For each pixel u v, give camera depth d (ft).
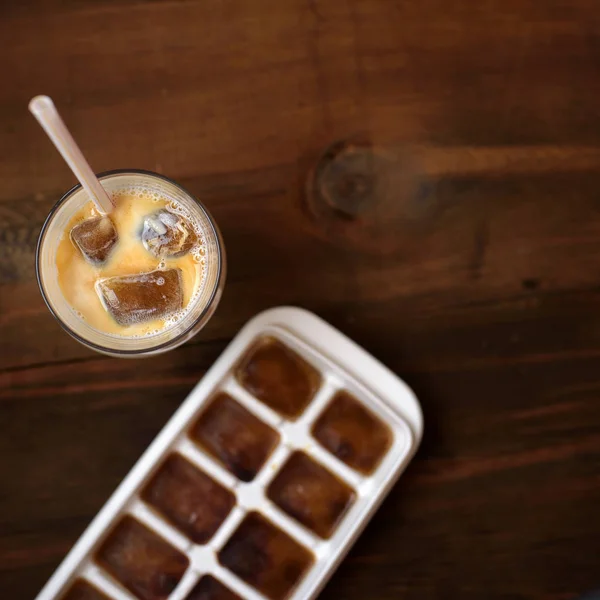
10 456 2.29
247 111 2.32
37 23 2.29
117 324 2.17
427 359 2.34
